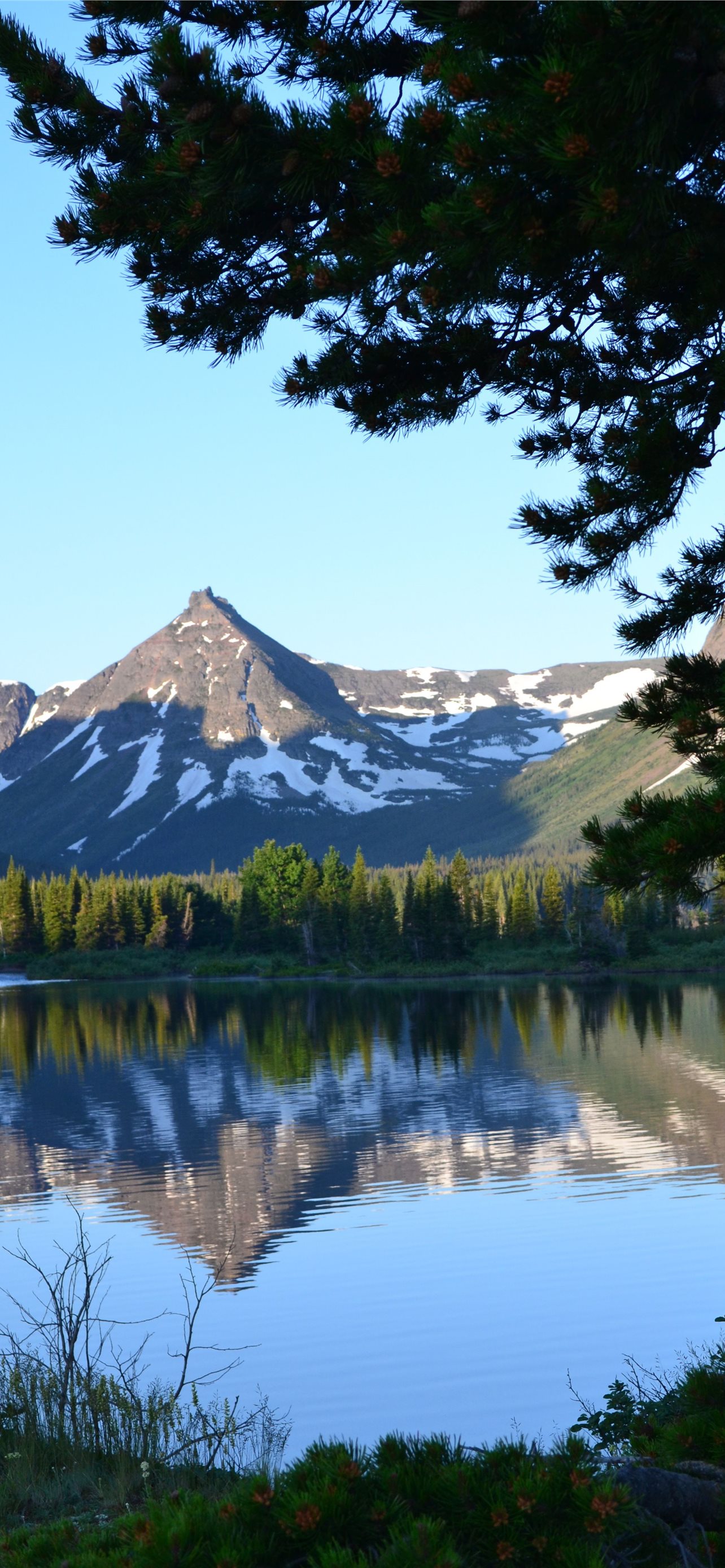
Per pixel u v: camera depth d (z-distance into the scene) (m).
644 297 7.57
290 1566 4.69
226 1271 21.83
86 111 6.92
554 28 5.36
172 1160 34.44
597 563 7.87
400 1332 17.53
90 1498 8.24
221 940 186.12
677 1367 15.00
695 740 7.42
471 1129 37.78
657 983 115.62
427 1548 4.32
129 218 7.14
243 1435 10.55
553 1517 4.77
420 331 7.82
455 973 144.50
